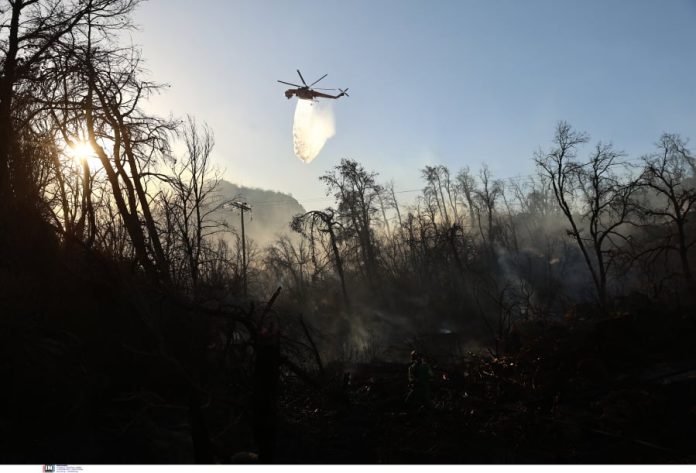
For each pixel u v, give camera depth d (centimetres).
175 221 2033
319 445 1183
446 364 2069
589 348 1703
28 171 1501
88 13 2030
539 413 1358
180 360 1107
